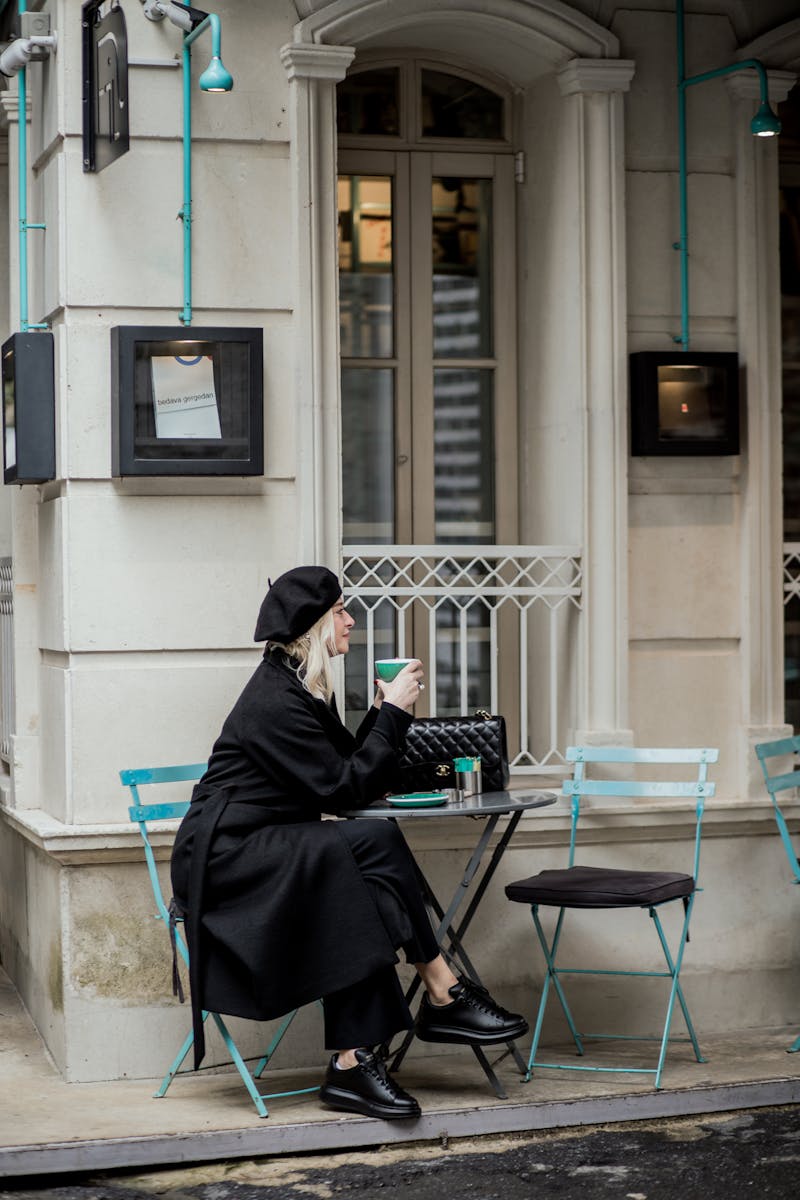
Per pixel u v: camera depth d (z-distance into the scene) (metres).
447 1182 5.48
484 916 7.00
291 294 6.84
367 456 7.77
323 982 5.79
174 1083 6.54
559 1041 7.09
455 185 7.81
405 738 6.21
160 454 6.58
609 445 7.20
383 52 7.60
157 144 6.72
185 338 6.62
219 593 6.77
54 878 6.82
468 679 7.80
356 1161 5.73
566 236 7.32
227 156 6.79
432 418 7.81
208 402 6.66
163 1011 6.64
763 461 7.40
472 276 7.86
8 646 8.09
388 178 7.72
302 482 6.80
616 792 6.77
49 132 6.93
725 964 7.29
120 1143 5.65
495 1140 5.94
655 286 7.36
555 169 7.43
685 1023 7.14
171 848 6.65
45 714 7.27
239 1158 5.76
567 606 7.32
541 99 7.56
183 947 6.61
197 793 6.13
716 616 7.43
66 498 6.63
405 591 7.04
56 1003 6.80
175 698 6.73
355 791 5.94
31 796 7.49
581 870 6.68
